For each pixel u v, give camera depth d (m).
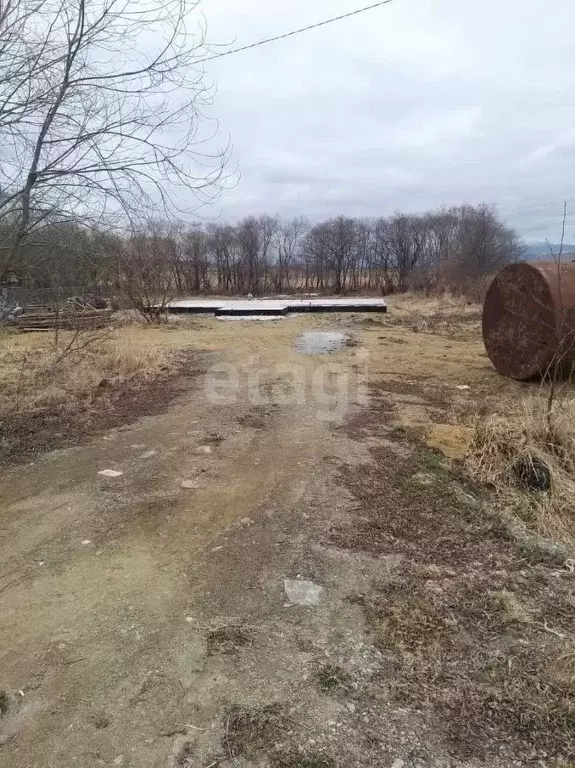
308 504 4.13
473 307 20.08
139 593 3.01
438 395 7.63
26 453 5.16
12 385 7.62
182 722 2.15
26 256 5.55
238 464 4.93
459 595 3.02
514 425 5.25
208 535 3.67
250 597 2.98
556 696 2.30
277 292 35.12
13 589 3.04
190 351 11.25
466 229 32.88
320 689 2.32
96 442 5.51
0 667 2.45
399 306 21.75
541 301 7.68
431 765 1.98
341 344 12.20
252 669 2.44
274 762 1.98
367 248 35.69
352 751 2.03
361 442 5.54
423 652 2.56
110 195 5.01
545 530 3.81
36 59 4.50
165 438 5.64
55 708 2.22
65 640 2.62
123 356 9.28
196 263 33.97
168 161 4.95
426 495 4.30
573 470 4.57
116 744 2.05
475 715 2.21
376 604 2.92
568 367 7.88
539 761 2.00
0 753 2.02
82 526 3.77
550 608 2.93
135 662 2.48
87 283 9.09
